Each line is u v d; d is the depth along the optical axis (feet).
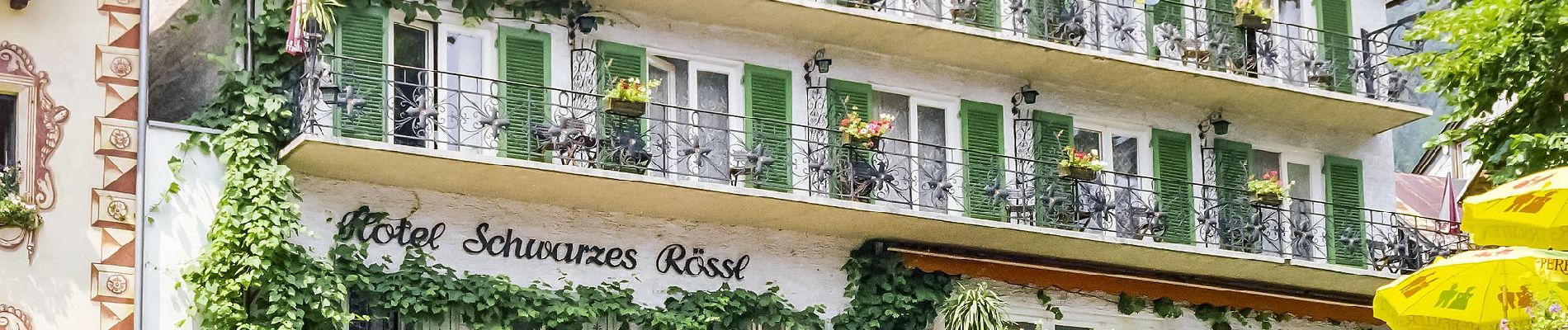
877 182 90.94
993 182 95.35
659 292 88.17
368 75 82.69
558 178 84.07
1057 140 98.78
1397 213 105.81
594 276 86.94
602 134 85.51
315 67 80.84
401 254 82.99
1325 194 107.24
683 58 90.38
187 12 86.22
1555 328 64.28
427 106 81.46
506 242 85.30
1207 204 102.42
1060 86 99.86
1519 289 66.13
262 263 78.54
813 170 90.27
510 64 85.92
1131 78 99.91
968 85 97.40
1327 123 107.65
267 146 80.64
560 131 83.82
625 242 87.86
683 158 87.35
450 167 82.17
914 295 92.89
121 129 78.74
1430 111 107.14
